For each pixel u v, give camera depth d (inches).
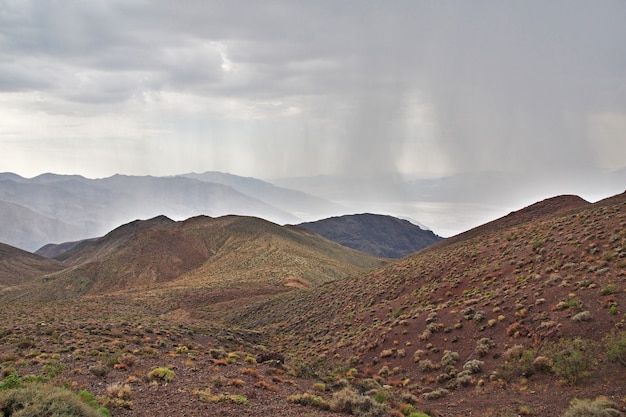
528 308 1141.1
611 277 1144.8
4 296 4478.3
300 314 2160.4
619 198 2404.0
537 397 786.8
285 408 645.9
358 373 1123.3
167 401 634.2
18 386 601.6
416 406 801.6
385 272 2274.9
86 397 582.9
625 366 792.3
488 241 2133.4
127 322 1633.9
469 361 1009.5
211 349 1138.0
